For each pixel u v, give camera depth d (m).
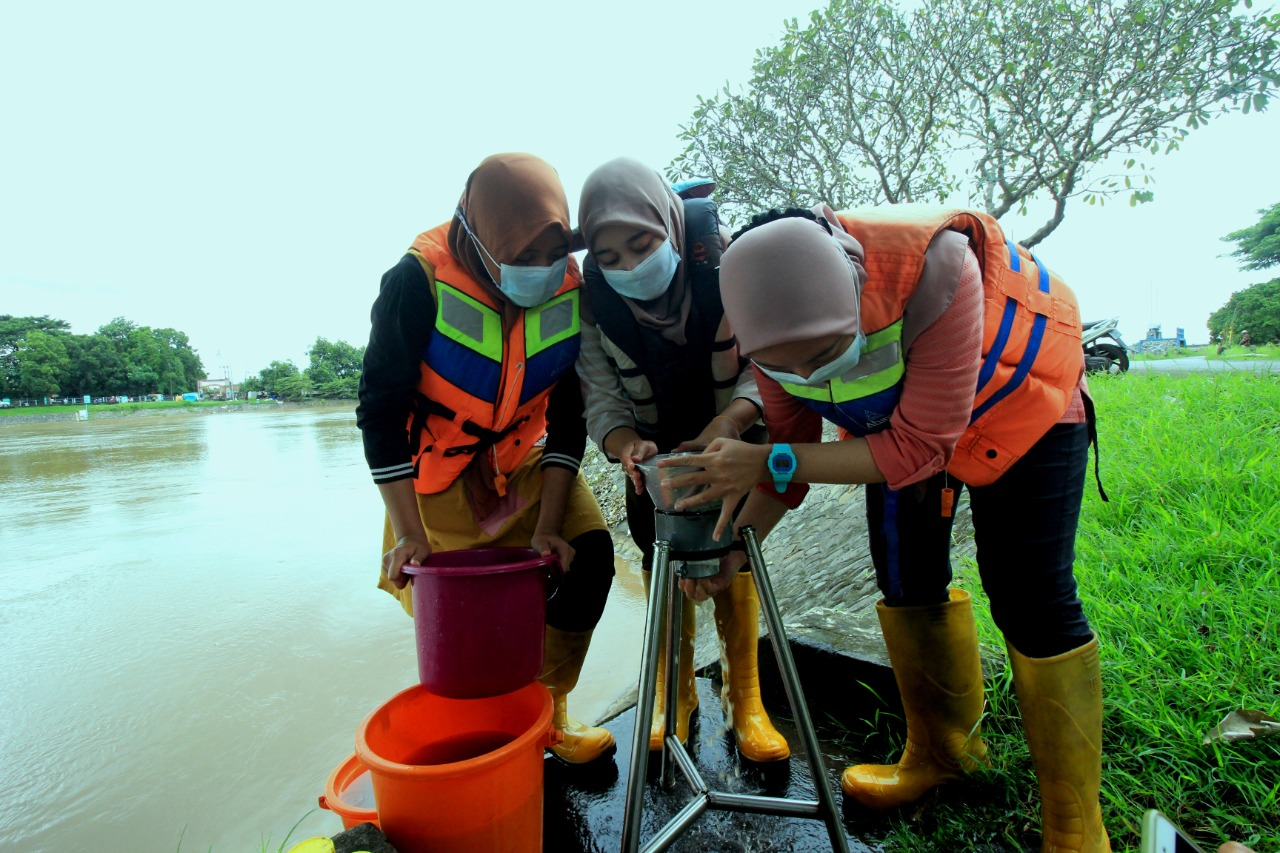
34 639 6.00
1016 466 1.42
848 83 7.86
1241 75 5.93
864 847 1.71
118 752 4.10
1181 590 2.20
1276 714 1.67
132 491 14.87
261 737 4.19
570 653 2.06
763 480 1.42
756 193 8.39
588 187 1.70
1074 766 1.41
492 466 1.98
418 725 1.67
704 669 2.69
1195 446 3.48
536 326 1.84
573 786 2.06
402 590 2.00
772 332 1.19
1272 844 1.47
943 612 1.72
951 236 1.32
